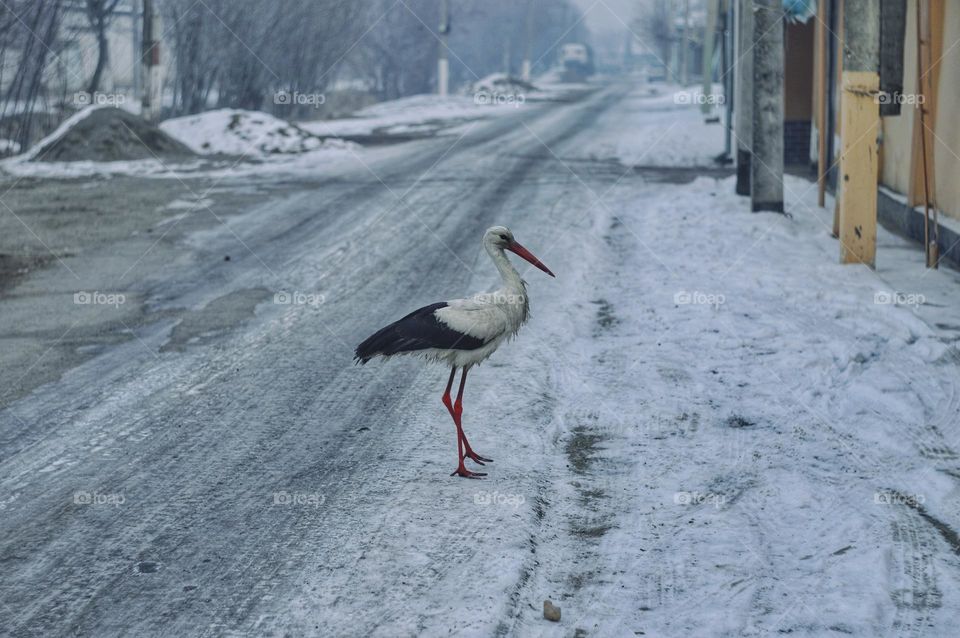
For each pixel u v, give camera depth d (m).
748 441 8.48
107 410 9.44
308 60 50.28
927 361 10.38
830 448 8.29
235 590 6.16
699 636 5.62
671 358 10.73
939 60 15.81
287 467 8.08
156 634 5.70
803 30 28.17
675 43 92.88
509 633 5.64
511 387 9.88
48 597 6.12
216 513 7.25
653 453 8.26
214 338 11.84
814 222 18.38
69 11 36.06
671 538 6.80
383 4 71.56
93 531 6.99
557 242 17.11
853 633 5.64
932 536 6.77
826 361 10.35
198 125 32.00
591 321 12.39
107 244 17.19
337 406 9.53
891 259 15.15
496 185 23.77
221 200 21.78
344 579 6.25
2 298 13.63
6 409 9.45
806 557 6.52
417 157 29.67
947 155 15.50
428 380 10.23
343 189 23.33
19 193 22.41
